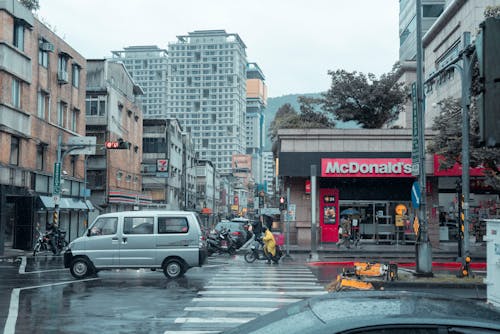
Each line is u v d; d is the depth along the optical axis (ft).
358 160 95.71
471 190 106.32
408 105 157.17
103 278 55.06
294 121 127.65
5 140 91.40
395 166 95.14
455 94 132.77
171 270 54.39
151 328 31.19
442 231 106.32
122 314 35.35
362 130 97.66
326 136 97.81
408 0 206.18
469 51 56.24
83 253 54.13
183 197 233.76
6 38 91.45
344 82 123.85
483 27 14.96
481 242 105.91
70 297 42.22
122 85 168.96
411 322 10.18
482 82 14.96
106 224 55.06
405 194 103.60
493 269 29.27
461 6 130.31
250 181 536.83
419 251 49.44
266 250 73.15
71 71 122.93
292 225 103.50
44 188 105.81
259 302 39.96
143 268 54.44
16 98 96.68
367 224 103.96
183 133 251.39
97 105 146.61
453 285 45.01
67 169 120.37
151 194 197.16
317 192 103.65
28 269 64.39
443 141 82.99
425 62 164.86
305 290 46.32
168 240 54.44
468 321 10.24
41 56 107.14
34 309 37.04
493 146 14.60
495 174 80.53
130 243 54.39
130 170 168.66
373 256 83.46
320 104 132.26
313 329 10.30
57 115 115.55
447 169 88.94
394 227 103.40
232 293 44.47
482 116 14.94
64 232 97.04
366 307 11.27
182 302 39.96
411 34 197.67
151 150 195.83
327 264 74.49
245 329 11.81
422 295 12.59
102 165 145.18
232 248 89.81
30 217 99.55
